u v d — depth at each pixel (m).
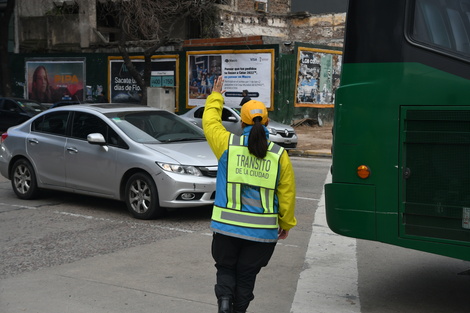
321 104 28.73
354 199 5.06
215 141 4.34
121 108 9.87
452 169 4.71
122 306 5.22
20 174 10.42
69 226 8.41
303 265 6.62
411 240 4.87
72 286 5.78
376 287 5.87
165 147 8.90
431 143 4.77
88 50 31.72
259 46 26.39
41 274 6.18
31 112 23.38
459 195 4.69
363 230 5.03
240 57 26.89
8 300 5.38
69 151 9.58
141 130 9.29
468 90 4.62
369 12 4.99
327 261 6.80
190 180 8.39
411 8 4.84
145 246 7.33
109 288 5.72
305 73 27.67
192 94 28.47
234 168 4.21
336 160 5.17
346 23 5.12
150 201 8.63
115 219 8.85
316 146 20.81
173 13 26.50
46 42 33.00
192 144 9.20
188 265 6.52
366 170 5.00
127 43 30.14
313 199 10.80
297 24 33.72
